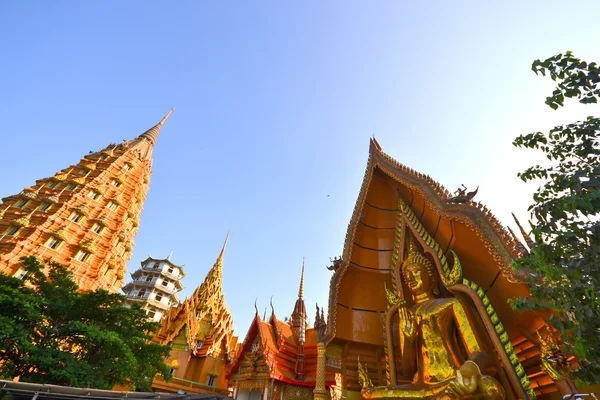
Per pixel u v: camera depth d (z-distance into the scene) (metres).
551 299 5.62
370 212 17.89
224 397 21.61
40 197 50.72
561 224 5.29
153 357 26.14
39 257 42.59
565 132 6.10
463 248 12.75
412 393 11.93
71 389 14.59
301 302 49.34
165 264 98.75
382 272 16.97
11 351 19.06
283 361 37.44
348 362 16.05
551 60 5.82
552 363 8.61
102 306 25.86
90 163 60.34
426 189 13.59
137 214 64.56
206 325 53.03
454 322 11.86
